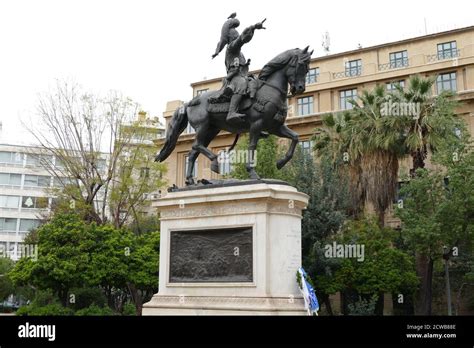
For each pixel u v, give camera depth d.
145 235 21.47
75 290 20.83
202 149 10.63
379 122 23.22
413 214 20.58
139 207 31.88
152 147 30.20
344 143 24.83
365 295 23.53
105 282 19.11
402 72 34.53
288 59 9.77
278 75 9.91
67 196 28.88
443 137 22.66
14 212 53.56
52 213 31.08
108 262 18.44
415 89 23.73
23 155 49.41
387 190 23.59
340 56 38.00
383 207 24.05
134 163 29.33
